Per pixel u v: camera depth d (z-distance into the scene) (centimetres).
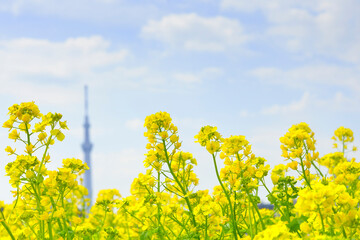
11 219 633
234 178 618
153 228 635
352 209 464
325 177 620
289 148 596
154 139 636
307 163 586
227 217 662
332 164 777
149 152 646
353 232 460
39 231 618
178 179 673
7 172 582
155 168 642
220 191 672
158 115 639
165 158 638
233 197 660
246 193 638
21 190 625
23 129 599
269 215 666
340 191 464
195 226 625
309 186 583
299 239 448
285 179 600
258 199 630
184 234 685
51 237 573
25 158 574
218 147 602
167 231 689
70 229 662
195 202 629
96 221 841
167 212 639
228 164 620
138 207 641
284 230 421
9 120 598
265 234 420
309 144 590
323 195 460
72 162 606
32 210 600
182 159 667
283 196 600
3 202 643
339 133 894
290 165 587
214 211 609
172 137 631
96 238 679
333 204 460
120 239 679
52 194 584
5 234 616
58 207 615
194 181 677
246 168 607
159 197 639
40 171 581
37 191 611
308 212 469
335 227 489
